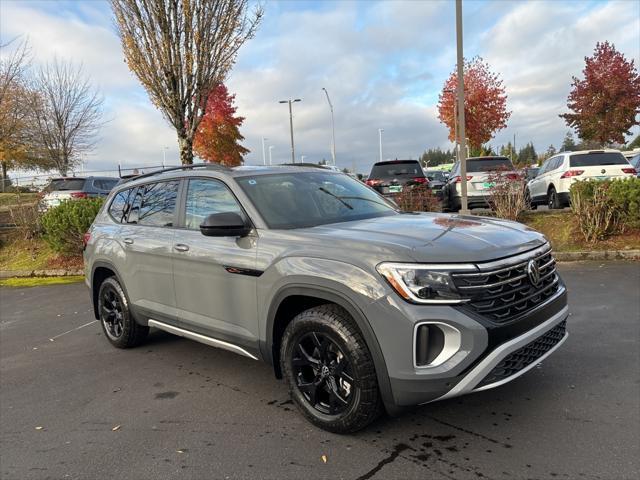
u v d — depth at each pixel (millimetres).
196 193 4398
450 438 3195
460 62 11250
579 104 27719
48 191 14148
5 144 25922
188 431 3510
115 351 5480
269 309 3527
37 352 5699
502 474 2787
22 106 24859
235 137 32344
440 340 2871
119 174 22734
